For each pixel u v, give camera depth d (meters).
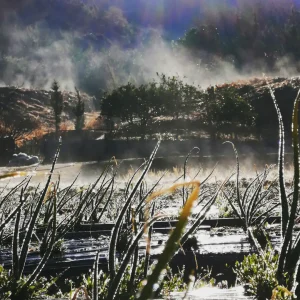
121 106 43.22
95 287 1.78
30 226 2.69
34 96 73.44
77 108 50.84
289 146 34.94
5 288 2.48
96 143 39.81
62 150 39.16
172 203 6.78
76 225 4.77
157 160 29.62
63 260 3.51
